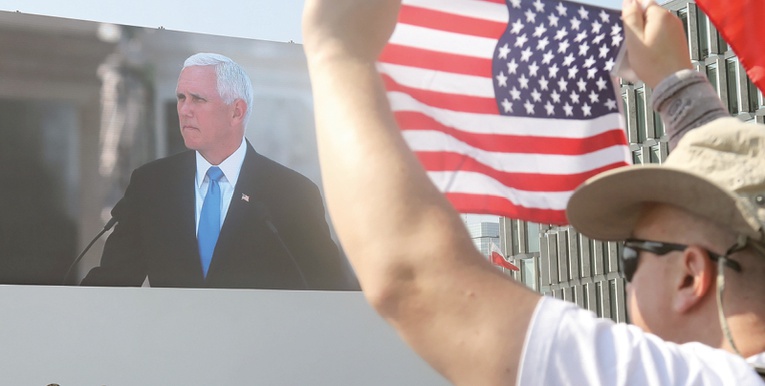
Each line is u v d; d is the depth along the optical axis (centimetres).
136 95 1588
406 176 97
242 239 1619
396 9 114
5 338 1515
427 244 94
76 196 1548
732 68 4172
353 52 109
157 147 1595
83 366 1552
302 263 1652
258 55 1656
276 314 1662
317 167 1673
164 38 1611
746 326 112
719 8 301
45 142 1537
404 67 268
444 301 94
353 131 100
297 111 1666
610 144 280
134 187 1577
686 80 151
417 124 265
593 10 285
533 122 276
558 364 93
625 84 4528
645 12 171
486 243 5234
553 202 273
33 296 1531
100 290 1565
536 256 5066
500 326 94
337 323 1694
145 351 1587
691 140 120
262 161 1644
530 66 279
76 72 1560
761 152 115
